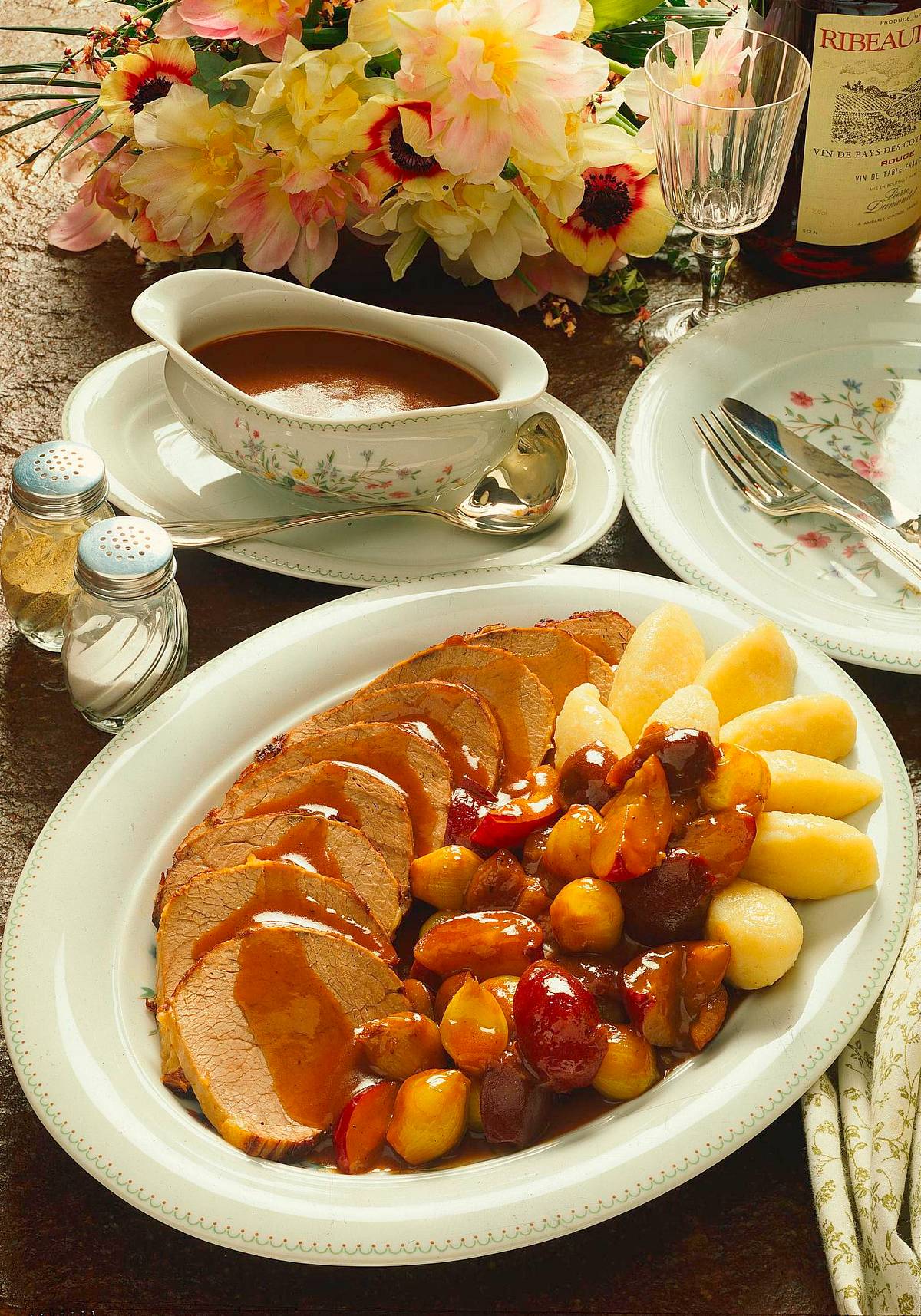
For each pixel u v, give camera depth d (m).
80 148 1.37
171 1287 0.97
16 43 1.55
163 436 1.26
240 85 1.26
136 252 1.40
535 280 1.36
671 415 1.26
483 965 1.01
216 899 1.03
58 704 1.15
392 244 1.33
